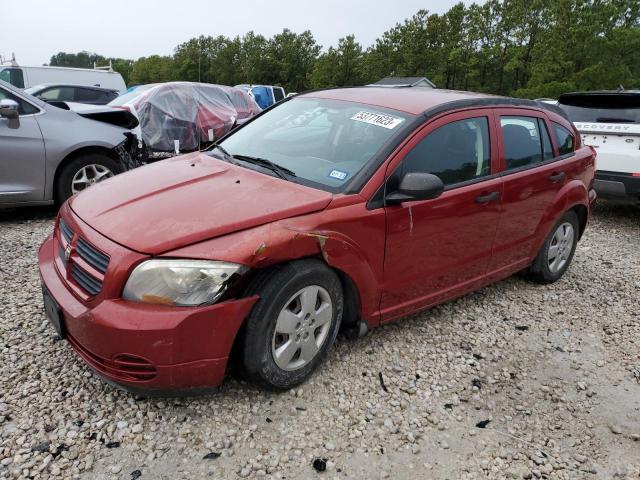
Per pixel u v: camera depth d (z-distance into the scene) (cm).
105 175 637
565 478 265
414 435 282
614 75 3253
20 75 1667
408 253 338
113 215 282
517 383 339
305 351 298
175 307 249
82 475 236
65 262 289
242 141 391
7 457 242
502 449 280
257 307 268
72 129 607
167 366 250
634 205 903
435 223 348
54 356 318
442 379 334
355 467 255
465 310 431
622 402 330
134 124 704
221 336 258
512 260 438
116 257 254
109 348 248
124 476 237
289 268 277
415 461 264
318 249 285
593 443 292
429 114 352
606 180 723
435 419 295
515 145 416
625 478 269
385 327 387
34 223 593
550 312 444
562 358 375
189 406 283
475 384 332
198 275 251
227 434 266
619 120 729
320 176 325
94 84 1805
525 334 403
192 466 246
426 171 344
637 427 308
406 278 345
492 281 426
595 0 3522
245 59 6856
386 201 319
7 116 551
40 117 589
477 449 278
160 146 996
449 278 381
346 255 299
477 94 420
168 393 260
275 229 272
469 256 388
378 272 324
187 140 1026
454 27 5047
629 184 707
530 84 3781
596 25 3381
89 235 273
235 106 1168
